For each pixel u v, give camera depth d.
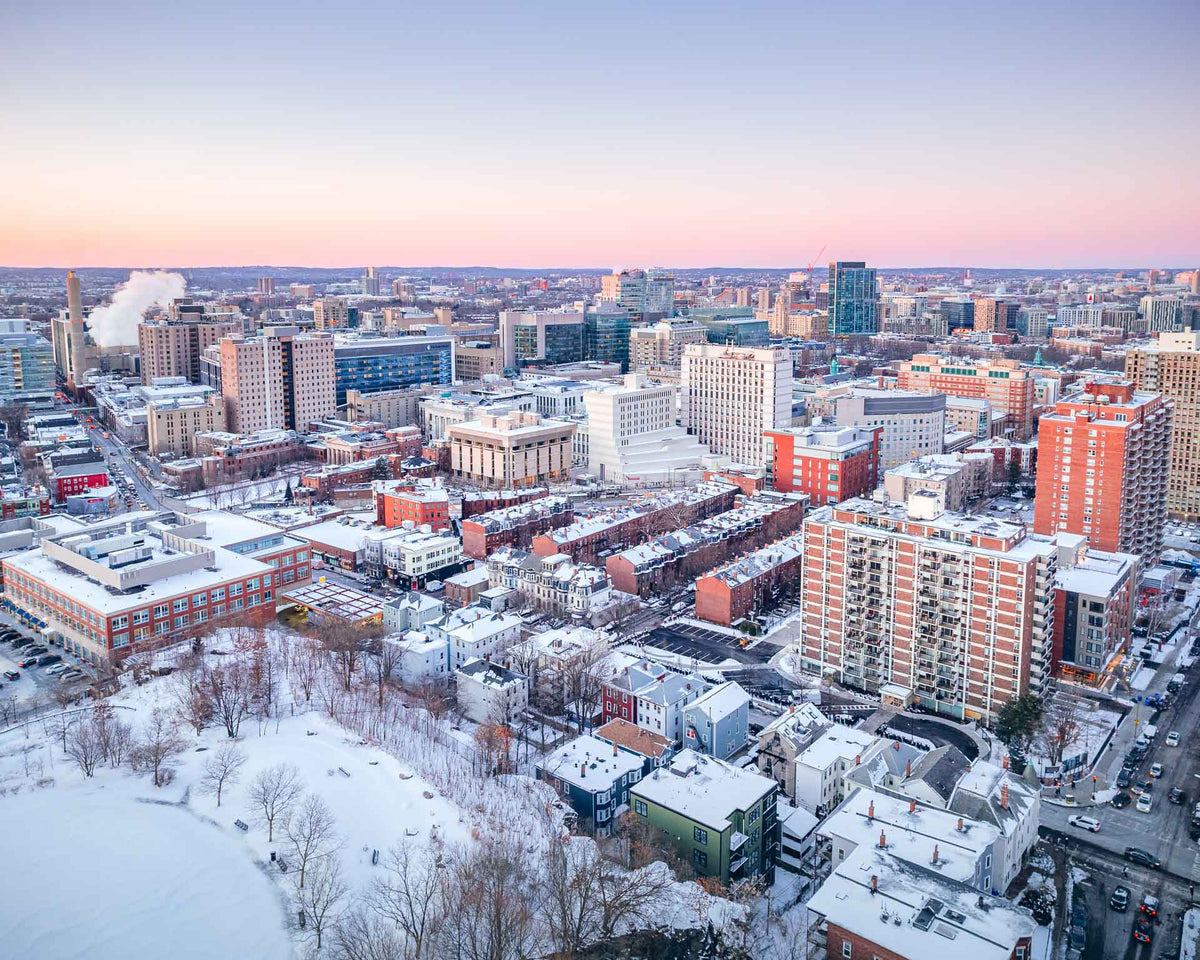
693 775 191.75
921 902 143.50
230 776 196.00
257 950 151.62
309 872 166.00
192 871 168.38
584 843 175.25
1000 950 133.12
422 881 163.12
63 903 159.00
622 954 146.38
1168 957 161.12
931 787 185.88
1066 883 181.00
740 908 158.25
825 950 151.25
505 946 142.50
